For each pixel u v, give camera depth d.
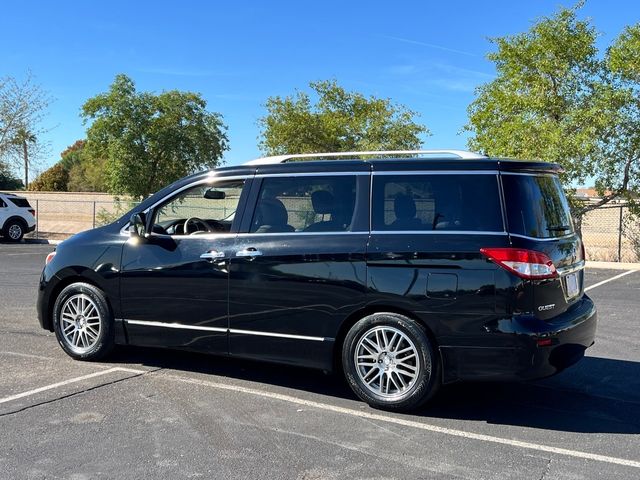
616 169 15.78
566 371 6.11
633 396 5.39
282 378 5.77
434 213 4.84
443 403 5.16
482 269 4.60
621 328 8.02
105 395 5.20
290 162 5.45
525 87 16.44
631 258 16.77
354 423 4.66
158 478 3.71
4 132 25.23
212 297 5.44
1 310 8.74
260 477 3.74
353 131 28.02
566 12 15.59
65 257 6.15
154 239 5.78
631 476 3.82
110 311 5.98
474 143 17.84
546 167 5.08
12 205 22.05
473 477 3.78
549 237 4.84
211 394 5.28
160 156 25.17
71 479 3.69
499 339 4.55
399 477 3.77
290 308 5.14
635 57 14.78
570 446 4.29
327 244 5.04
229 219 5.90
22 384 5.44
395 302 4.79
